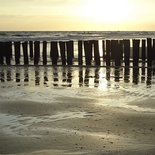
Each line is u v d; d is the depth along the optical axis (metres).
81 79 18.77
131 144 8.69
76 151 8.22
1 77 19.56
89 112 11.77
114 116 11.27
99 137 9.22
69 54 23.97
